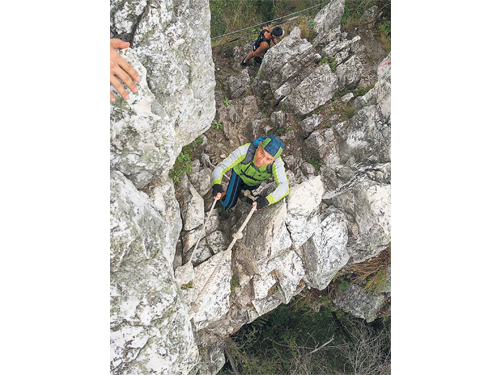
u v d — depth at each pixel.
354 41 4.98
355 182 4.22
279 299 4.34
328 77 4.64
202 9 3.18
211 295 3.72
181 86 3.05
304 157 4.63
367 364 5.62
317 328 5.81
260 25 6.48
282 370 5.47
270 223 3.84
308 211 4.01
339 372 5.65
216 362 4.34
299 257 4.29
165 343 2.71
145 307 2.61
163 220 2.93
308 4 6.63
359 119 4.38
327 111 4.66
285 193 3.66
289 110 4.79
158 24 2.71
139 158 2.79
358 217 4.26
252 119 4.94
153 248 2.65
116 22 2.64
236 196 3.95
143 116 2.62
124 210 2.41
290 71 4.86
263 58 5.12
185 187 3.84
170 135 2.81
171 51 2.86
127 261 2.49
